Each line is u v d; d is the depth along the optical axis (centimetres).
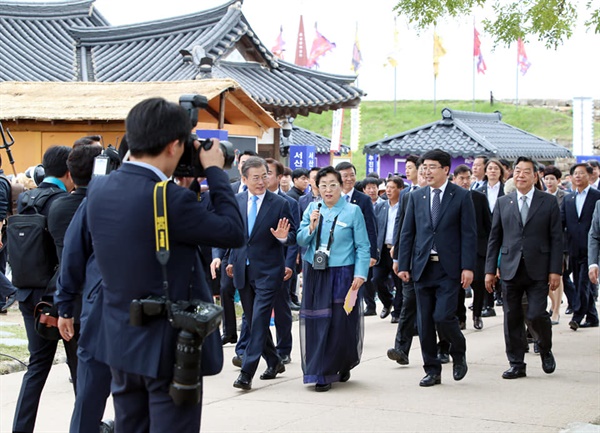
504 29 992
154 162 409
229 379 849
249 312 843
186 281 405
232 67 2086
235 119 1597
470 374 866
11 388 796
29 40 2320
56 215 582
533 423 667
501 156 2617
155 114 403
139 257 396
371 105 5778
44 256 597
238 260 831
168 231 397
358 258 796
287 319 910
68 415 707
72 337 561
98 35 2327
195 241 404
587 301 1173
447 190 798
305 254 809
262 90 1992
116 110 1434
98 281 487
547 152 2886
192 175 432
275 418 689
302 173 1323
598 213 991
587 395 768
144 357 392
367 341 1084
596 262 999
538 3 971
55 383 824
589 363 927
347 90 2133
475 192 1116
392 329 1187
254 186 827
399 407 723
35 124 1498
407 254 813
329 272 796
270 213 827
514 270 830
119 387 411
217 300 1249
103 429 584
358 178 4353
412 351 1011
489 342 1065
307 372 795
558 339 1097
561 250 827
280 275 826
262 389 805
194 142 427
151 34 2284
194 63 2025
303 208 1180
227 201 420
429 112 5475
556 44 992
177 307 390
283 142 2103
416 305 891
